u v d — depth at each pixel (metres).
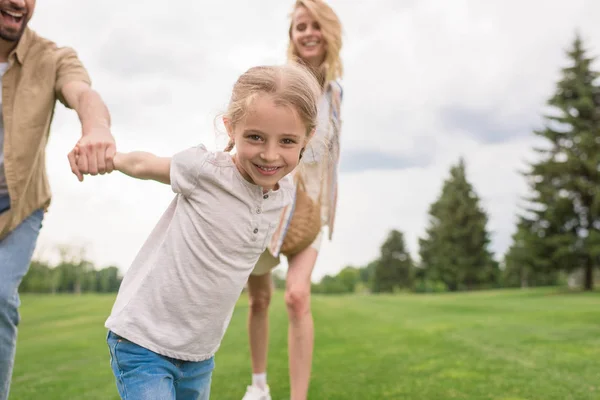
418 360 4.10
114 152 1.90
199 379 1.91
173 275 1.77
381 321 7.67
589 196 29.38
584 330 5.65
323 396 3.02
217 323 1.87
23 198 2.33
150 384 1.70
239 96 1.70
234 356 4.52
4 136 2.28
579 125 29.77
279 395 3.12
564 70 30.75
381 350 4.68
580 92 30.05
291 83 1.69
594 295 22.00
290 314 2.73
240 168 1.81
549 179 30.25
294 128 1.70
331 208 2.89
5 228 2.28
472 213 46.44
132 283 1.81
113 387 3.46
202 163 1.77
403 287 61.22
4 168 2.28
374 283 63.00
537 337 5.17
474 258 46.25
